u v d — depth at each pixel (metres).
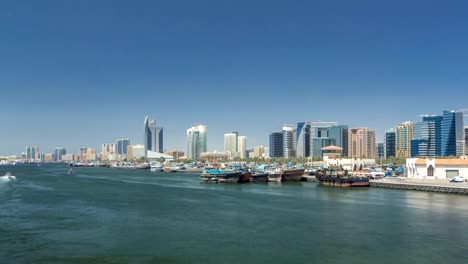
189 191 159.12
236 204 115.88
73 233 76.31
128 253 63.38
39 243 69.00
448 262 58.12
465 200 119.38
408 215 93.31
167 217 93.44
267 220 89.00
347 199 125.44
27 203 117.25
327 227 80.75
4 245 67.69
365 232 75.88
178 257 61.44
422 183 155.25
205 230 78.88
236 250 64.62
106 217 93.38
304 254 62.28
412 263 57.81
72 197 134.50
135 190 164.38
